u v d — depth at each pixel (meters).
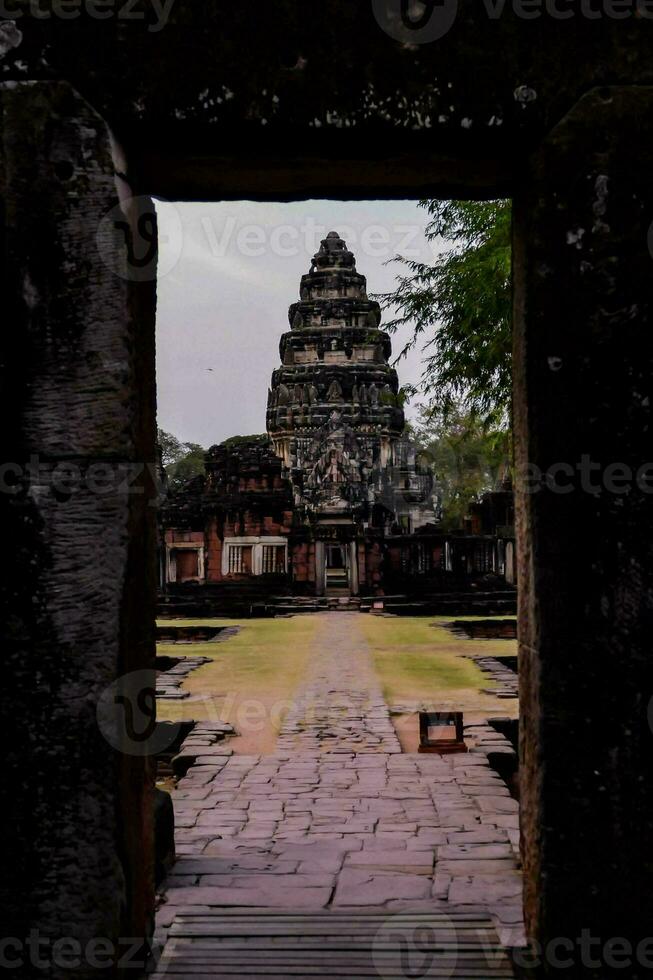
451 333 14.95
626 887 3.88
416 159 4.26
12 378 3.94
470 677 16.66
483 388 15.19
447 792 8.16
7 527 3.92
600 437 4.00
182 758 9.83
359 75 4.04
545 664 3.98
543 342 4.04
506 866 5.97
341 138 4.08
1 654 3.90
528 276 4.08
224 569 42.62
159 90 4.00
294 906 5.20
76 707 3.88
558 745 3.95
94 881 3.83
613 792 3.92
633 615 3.96
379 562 42.25
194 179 4.46
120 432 3.95
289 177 4.45
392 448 53.81
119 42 4.02
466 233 14.71
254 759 9.73
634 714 3.94
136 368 4.16
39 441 3.94
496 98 4.04
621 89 4.04
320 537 42.50
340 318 56.50
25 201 3.96
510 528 42.56
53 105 3.97
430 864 6.01
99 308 3.96
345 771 9.09
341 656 20.66
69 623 3.90
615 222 4.02
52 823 3.84
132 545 4.05
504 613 37.22
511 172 4.38
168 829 5.96
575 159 4.03
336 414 50.59
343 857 6.18
